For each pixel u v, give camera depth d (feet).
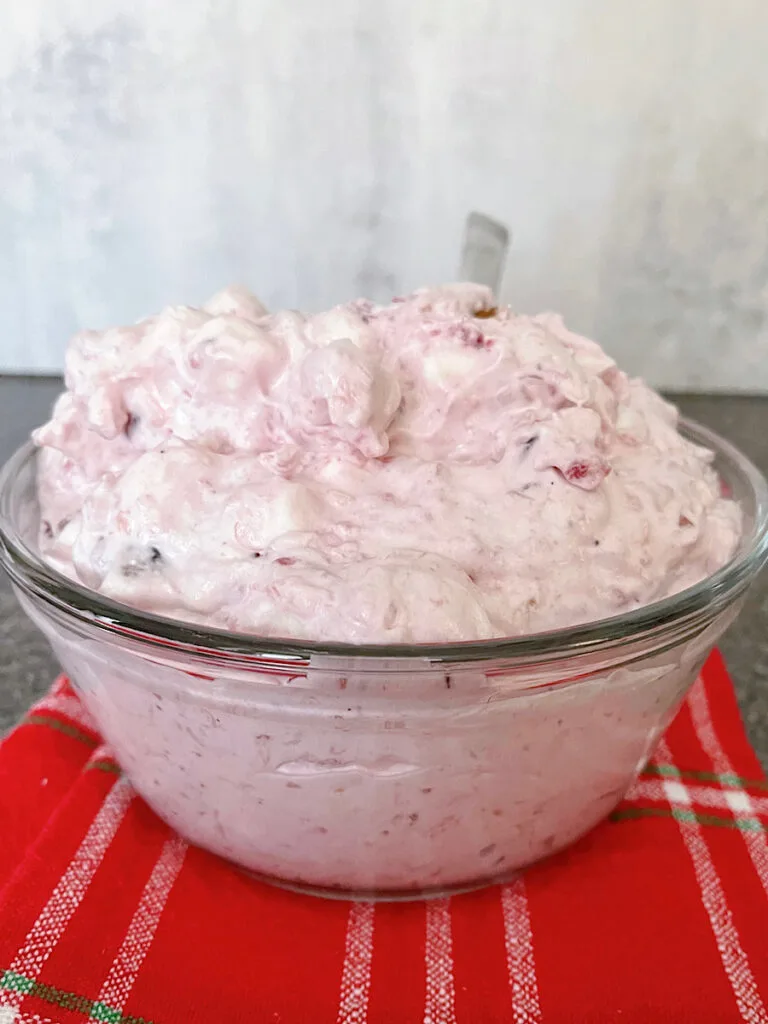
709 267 2.10
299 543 0.75
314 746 0.72
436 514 0.78
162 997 0.77
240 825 0.81
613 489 0.83
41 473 1.00
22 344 2.25
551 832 0.85
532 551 0.77
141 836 0.94
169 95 1.95
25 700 1.18
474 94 1.94
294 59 1.91
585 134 1.97
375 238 2.09
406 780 0.74
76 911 0.84
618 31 1.87
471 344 0.90
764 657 1.33
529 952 0.83
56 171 2.04
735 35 1.87
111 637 0.71
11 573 0.81
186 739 0.76
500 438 0.86
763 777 1.06
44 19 1.88
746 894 0.89
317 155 2.00
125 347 0.94
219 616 0.75
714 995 0.79
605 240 2.07
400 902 0.89
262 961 0.81
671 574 0.82
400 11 1.86
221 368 0.87
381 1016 0.77
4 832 0.96
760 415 2.14
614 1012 0.77
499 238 1.98
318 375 0.82
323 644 0.64
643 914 0.87
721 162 1.99
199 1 1.86
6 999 0.76
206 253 2.12
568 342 1.03
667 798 1.02
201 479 0.81
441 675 0.66
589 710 0.75
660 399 1.06
